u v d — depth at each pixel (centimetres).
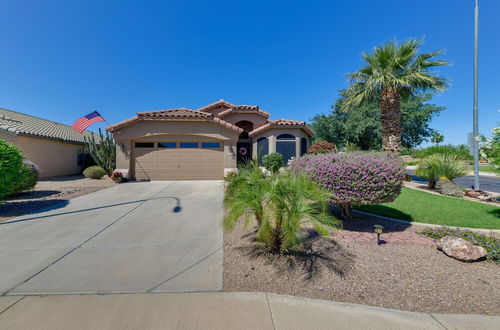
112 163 1477
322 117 2745
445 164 987
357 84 1277
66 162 1731
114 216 620
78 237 467
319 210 352
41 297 271
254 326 226
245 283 305
